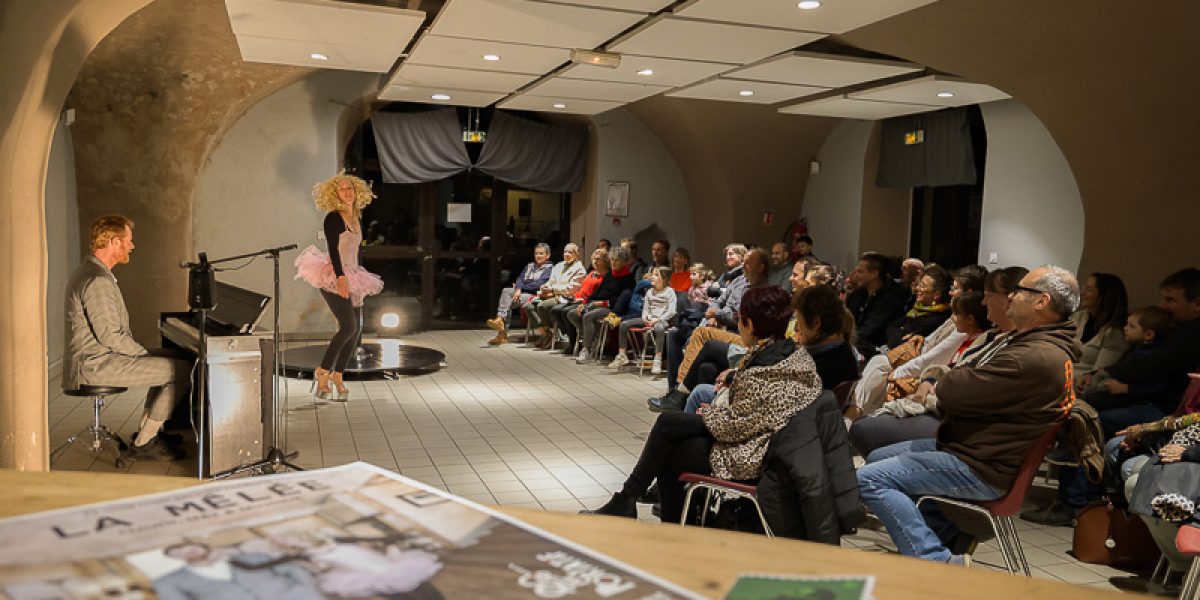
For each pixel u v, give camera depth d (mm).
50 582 640
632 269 8844
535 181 10656
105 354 4422
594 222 10891
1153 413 3861
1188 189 5227
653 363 7824
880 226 9773
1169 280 4105
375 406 6176
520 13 4859
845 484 2619
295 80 8781
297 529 767
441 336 10211
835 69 6344
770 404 2680
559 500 4109
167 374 4559
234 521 782
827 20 4820
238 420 4207
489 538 769
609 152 10812
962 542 3084
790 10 4617
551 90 7664
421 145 9930
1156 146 5328
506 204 10977
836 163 10141
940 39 5699
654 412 6188
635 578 706
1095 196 5879
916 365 4086
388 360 7684
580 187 10969
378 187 10297
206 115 7918
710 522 3043
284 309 8953
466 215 10758
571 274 9234
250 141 8734
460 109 10656
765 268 6148
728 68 6324
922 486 2746
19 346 3104
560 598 661
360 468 951
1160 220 5426
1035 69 5664
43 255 3340
